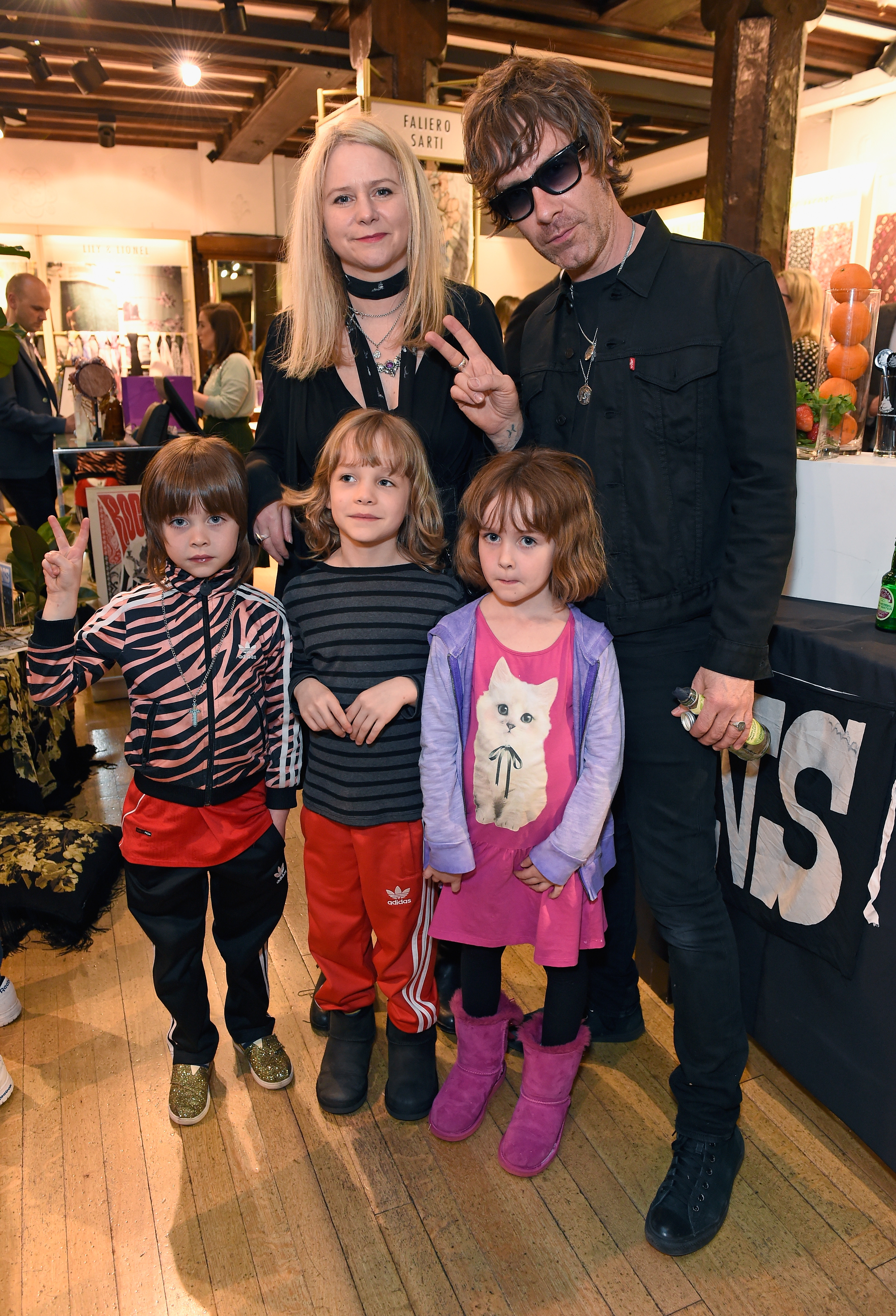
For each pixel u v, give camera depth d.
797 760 1.58
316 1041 1.94
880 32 6.04
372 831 1.57
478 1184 1.57
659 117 8.05
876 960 1.46
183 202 9.50
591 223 1.26
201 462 1.47
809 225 6.18
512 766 1.46
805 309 3.21
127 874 1.62
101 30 5.91
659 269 1.30
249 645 1.57
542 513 1.32
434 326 1.59
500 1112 1.74
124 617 1.52
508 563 1.37
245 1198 1.55
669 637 1.39
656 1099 1.77
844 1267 1.41
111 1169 1.61
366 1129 1.70
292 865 2.65
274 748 1.64
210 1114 1.74
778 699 1.62
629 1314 1.34
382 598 1.55
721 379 1.27
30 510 4.31
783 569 1.27
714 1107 1.49
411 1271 1.42
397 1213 1.52
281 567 1.76
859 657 1.45
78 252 9.01
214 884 1.67
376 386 1.62
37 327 4.17
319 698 1.53
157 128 8.59
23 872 2.29
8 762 2.63
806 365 3.04
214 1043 1.76
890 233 6.05
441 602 1.57
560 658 1.44
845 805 1.48
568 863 1.42
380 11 4.20
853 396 1.94
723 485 1.34
